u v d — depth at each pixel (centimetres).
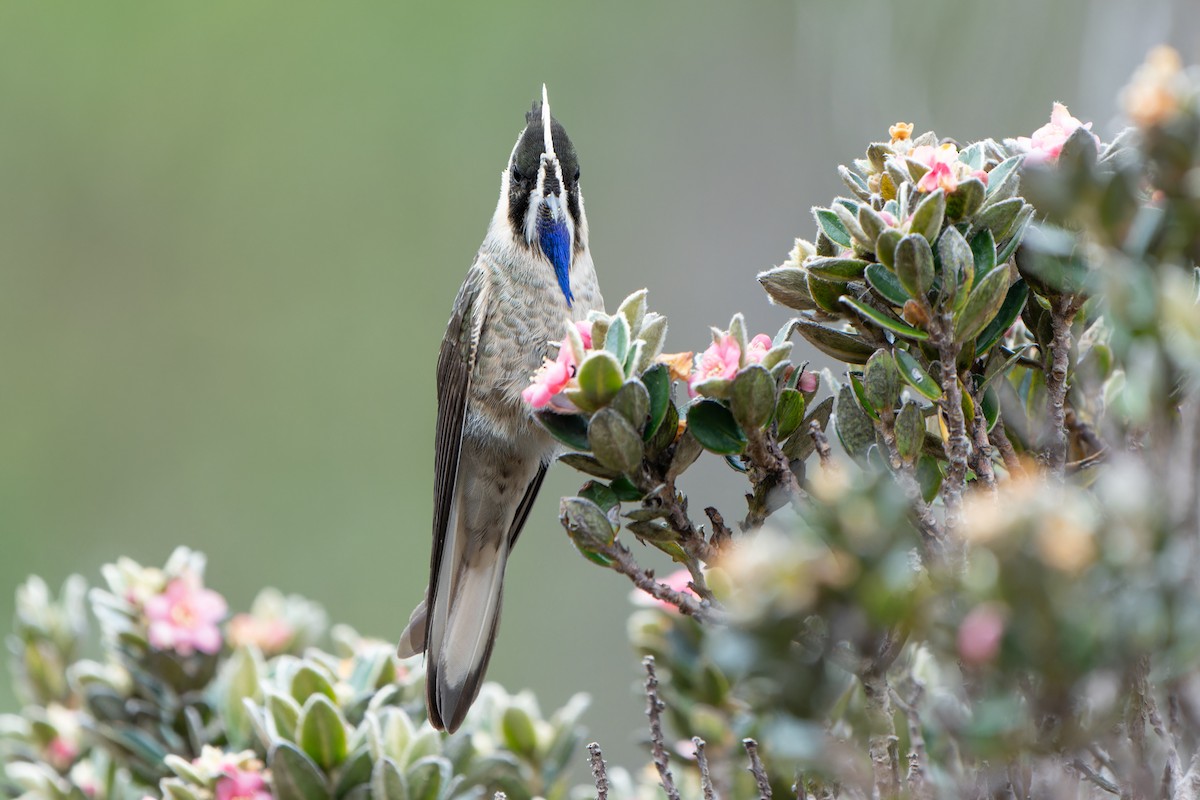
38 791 657
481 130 1861
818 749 338
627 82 1748
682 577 648
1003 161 471
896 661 471
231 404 1827
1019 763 414
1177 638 301
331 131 1897
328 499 1792
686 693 649
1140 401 373
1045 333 473
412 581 1752
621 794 663
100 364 1844
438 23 1897
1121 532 303
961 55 1212
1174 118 333
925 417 477
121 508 1800
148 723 679
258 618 751
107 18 1914
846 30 1274
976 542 308
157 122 1902
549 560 1656
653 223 1688
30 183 1873
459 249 1848
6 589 1712
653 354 463
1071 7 1159
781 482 454
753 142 1658
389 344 1839
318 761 571
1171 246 344
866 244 439
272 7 1927
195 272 1873
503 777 658
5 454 1788
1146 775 376
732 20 1705
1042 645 300
